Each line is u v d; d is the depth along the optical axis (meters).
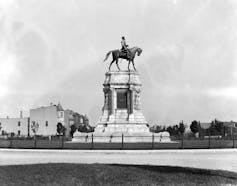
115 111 69.25
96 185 22.80
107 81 69.88
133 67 71.00
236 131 148.12
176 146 53.44
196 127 127.25
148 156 41.62
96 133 67.06
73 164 29.23
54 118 178.62
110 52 70.31
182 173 26.02
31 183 23.00
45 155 42.97
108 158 39.22
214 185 22.70
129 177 24.77
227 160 37.25
